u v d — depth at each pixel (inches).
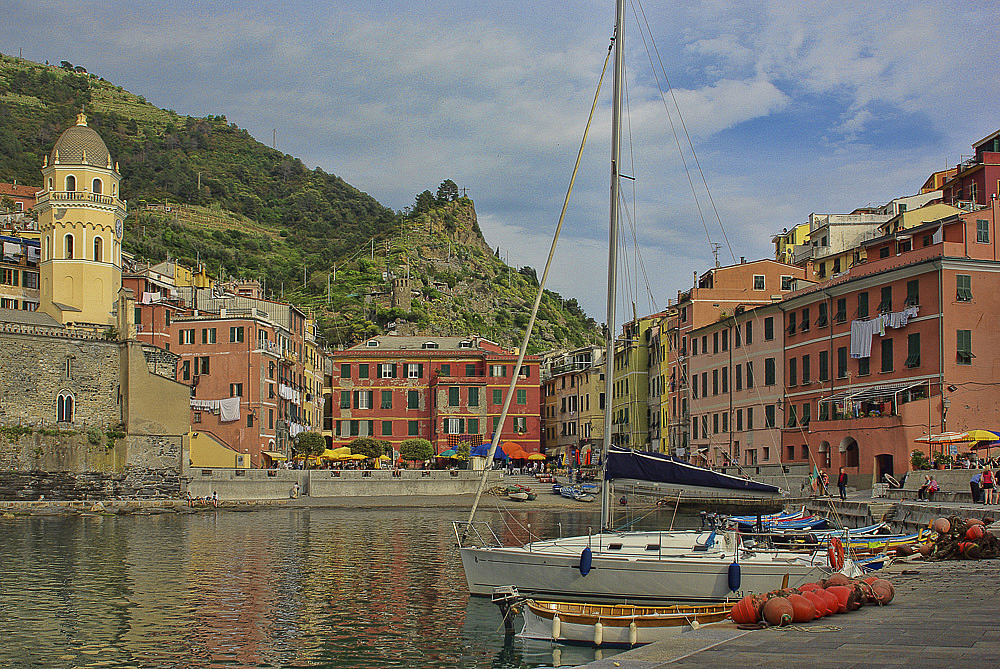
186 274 5723.4
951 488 2210.9
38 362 3631.9
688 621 1046.4
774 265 4116.6
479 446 4557.1
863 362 2940.5
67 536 2477.9
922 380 2662.4
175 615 1366.9
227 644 1189.1
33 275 4586.6
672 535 1390.3
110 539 2399.1
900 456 2551.7
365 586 1615.4
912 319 2714.1
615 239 1472.7
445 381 5152.6
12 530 2655.0
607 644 1074.7
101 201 4434.1
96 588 1596.9
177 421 3848.4
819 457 2960.1
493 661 1087.6
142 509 3415.4
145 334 4584.2
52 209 4382.4
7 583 1648.6
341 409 5191.9
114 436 3732.8
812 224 4456.2
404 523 2928.2
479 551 1337.4
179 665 1095.0
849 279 2992.1
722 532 1401.3
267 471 3939.5
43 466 3590.1
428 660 1102.4
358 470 4099.4
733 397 3786.9
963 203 3250.5
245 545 2252.7
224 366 4603.8
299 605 1439.5
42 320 4008.4
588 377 5713.6
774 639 719.1
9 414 3553.2
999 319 2632.9
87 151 4473.4
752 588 1174.3
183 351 4635.8
